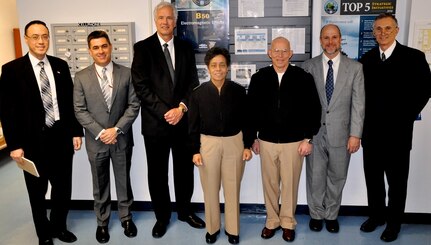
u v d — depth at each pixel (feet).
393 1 9.19
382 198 9.14
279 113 8.04
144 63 8.38
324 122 8.57
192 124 8.00
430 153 9.40
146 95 8.30
